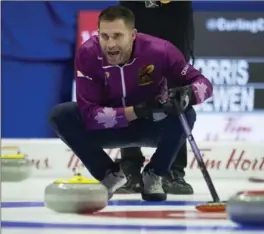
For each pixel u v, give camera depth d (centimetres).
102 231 770
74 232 758
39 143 1864
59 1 2258
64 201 962
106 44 1031
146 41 1094
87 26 2220
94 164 1120
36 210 1020
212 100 2156
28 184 1605
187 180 1775
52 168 1858
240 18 2172
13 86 2264
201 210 1002
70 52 2272
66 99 2275
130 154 1343
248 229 791
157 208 1057
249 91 2166
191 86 1066
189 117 1115
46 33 2275
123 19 1028
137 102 1123
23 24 2278
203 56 2169
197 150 1056
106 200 998
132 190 1338
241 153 1852
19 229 786
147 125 1113
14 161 1658
